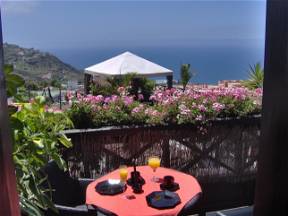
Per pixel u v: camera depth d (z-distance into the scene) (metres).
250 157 3.79
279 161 0.69
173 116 3.58
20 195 1.45
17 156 1.47
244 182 3.76
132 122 3.49
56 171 2.61
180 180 2.64
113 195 2.38
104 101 3.63
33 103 1.63
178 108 3.62
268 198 0.71
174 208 2.17
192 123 3.57
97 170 3.39
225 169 3.74
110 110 3.48
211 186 3.65
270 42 0.68
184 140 3.61
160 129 3.54
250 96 3.87
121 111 3.51
